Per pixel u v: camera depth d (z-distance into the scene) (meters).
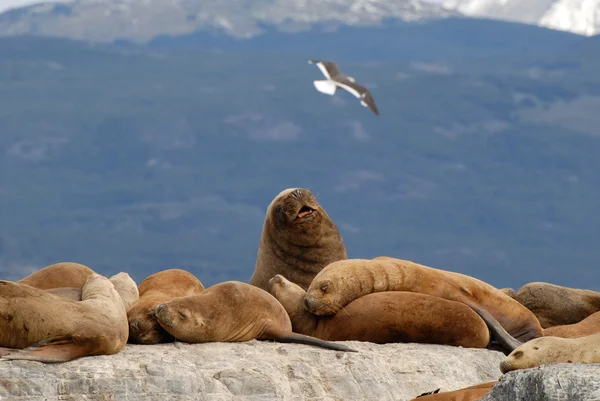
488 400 47.25
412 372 59.12
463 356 61.97
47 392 50.94
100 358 53.59
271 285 66.75
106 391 51.69
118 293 59.03
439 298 64.69
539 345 54.78
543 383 44.94
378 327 63.31
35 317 52.75
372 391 56.94
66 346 52.94
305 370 56.53
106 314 54.62
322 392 55.94
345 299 64.69
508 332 67.81
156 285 64.94
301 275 74.12
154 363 53.56
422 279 67.25
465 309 64.31
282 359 57.12
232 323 59.47
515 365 54.38
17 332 52.72
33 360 51.53
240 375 54.50
